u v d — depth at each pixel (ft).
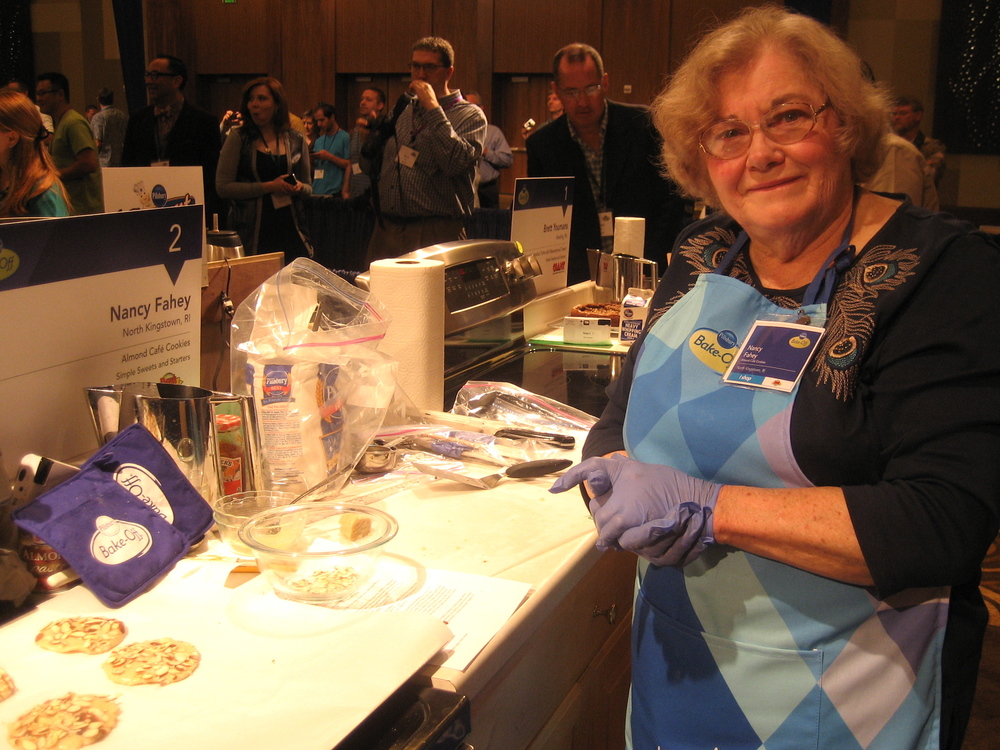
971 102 22.34
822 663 2.93
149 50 33.37
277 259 5.74
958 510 2.45
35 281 3.31
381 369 4.19
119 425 3.49
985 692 7.64
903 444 2.60
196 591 2.97
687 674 3.22
